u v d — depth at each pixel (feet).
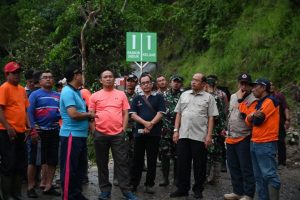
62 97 21.58
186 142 24.91
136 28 51.93
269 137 21.88
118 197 25.07
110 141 23.70
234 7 59.62
